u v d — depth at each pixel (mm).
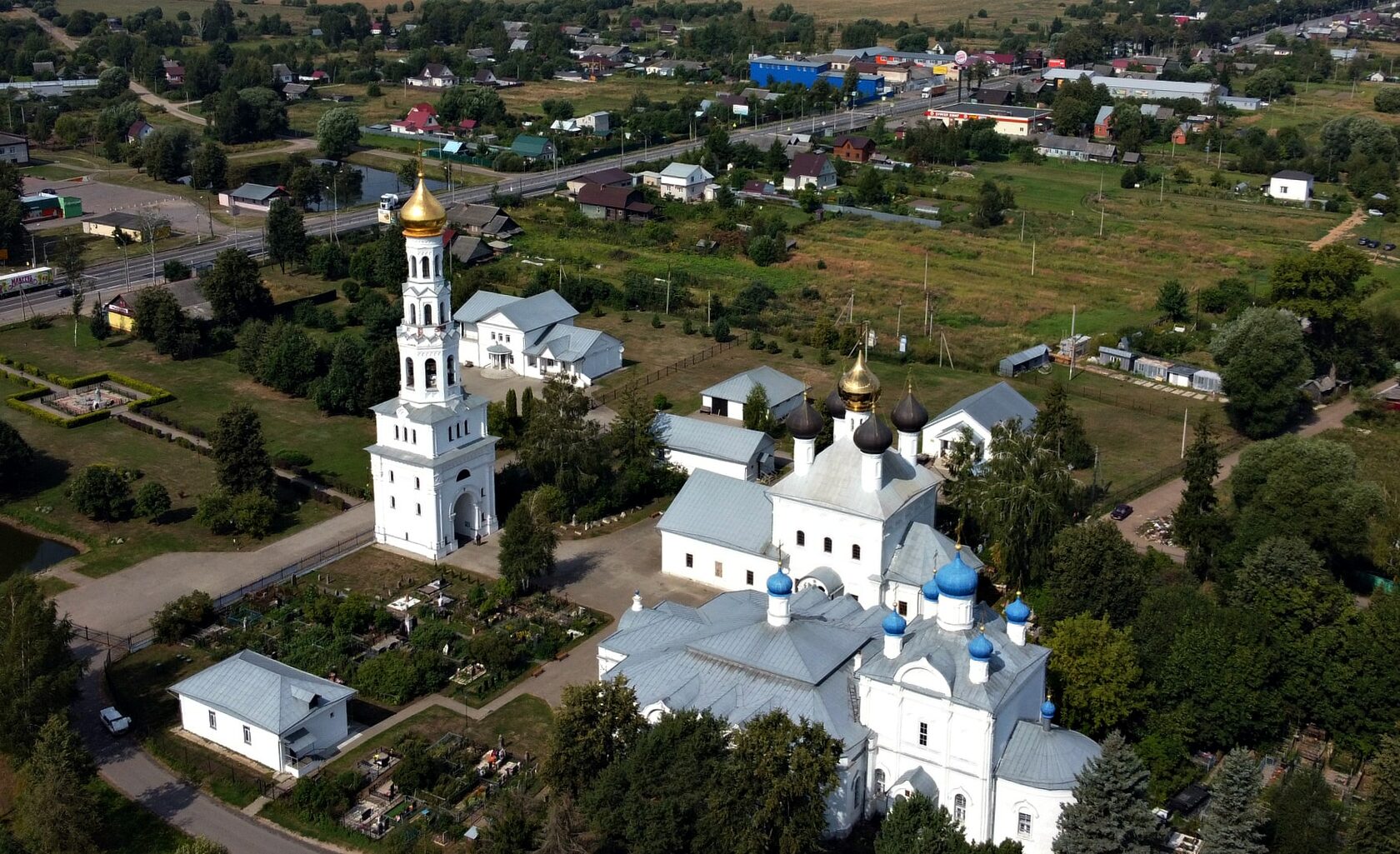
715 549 139750
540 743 113750
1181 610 115688
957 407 169250
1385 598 115375
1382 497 141125
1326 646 112688
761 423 182625
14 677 109375
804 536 131625
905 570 126250
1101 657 108500
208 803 106688
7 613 114688
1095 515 158625
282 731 109438
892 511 125625
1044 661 103062
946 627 101625
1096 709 108062
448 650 128500
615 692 98938
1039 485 134875
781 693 102375
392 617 135125
